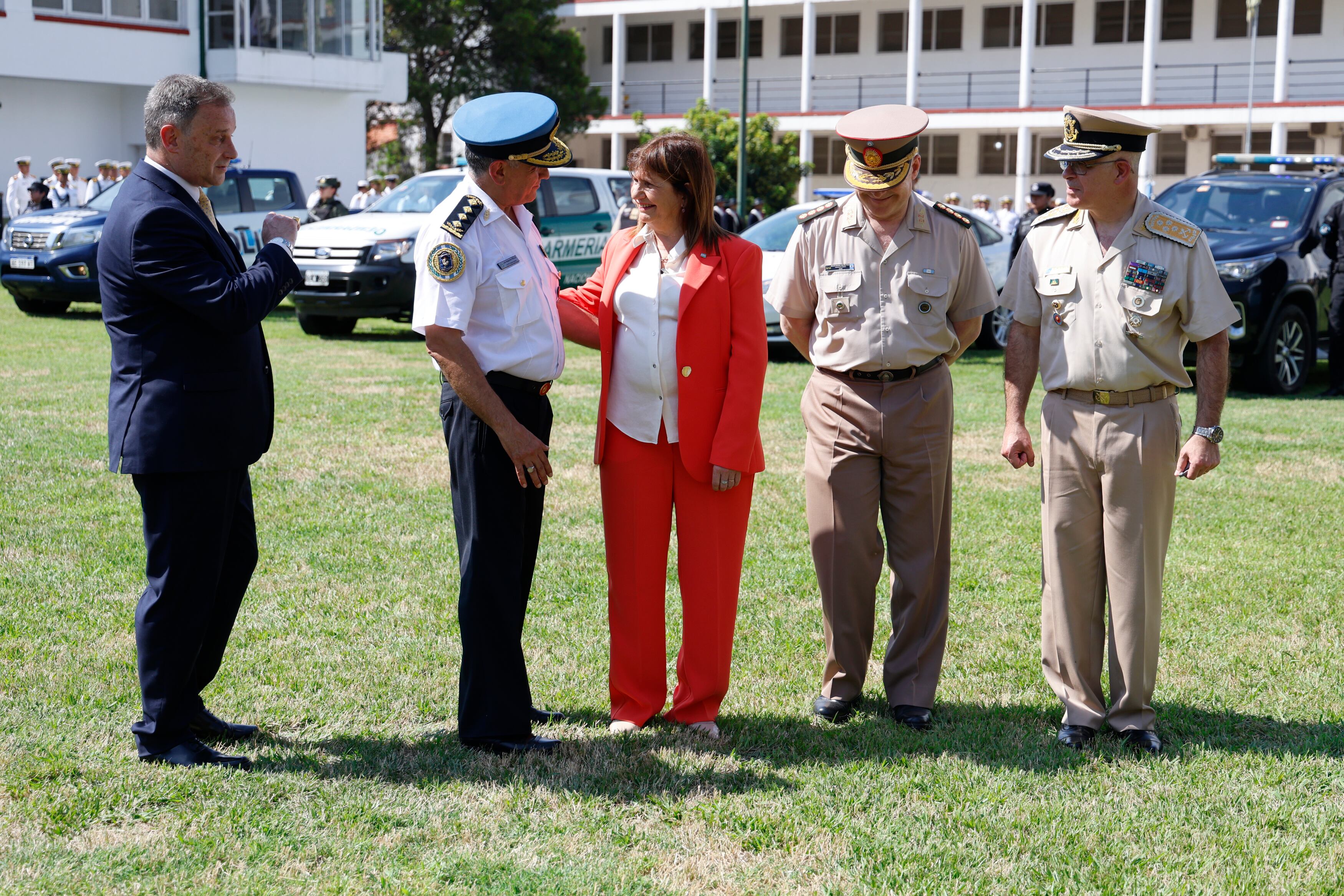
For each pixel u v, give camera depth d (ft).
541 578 16.10
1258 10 91.35
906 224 11.84
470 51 100.83
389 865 8.90
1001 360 38.29
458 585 15.69
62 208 48.34
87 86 76.74
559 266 44.57
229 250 10.64
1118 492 11.35
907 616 12.10
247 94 80.02
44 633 13.52
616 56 104.83
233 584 11.24
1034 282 11.79
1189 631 14.35
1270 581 16.17
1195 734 11.66
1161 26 94.63
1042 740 11.52
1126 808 10.05
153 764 10.44
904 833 9.57
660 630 11.92
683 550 11.78
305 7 81.00
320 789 10.11
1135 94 95.50
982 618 14.92
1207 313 11.11
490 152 10.66
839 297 11.94
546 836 9.43
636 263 11.59
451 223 10.57
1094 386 11.35
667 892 8.66
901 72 102.73
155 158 10.25
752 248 11.59
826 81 105.19
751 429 11.44
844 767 10.79
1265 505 20.17
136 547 16.70
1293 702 12.36
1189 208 35.81
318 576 15.88
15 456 21.72
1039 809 9.98
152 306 10.18
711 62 101.19
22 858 8.81
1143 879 8.91
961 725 11.94
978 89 100.12
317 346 38.86
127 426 10.21
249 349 10.66
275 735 11.36
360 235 40.34
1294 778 10.63
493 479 10.89
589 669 13.21
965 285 12.18
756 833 9.52
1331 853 9.33
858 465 12.09
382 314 41.19
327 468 21.79
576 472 22.02
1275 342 32.73
